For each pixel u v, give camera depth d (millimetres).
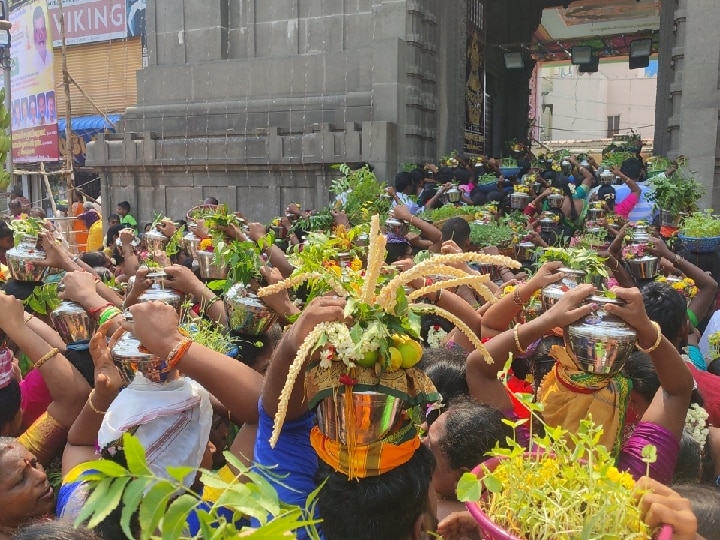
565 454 1600
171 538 1031
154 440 2090
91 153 13008
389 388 1616
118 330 2258
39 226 3826
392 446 1644
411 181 10180
